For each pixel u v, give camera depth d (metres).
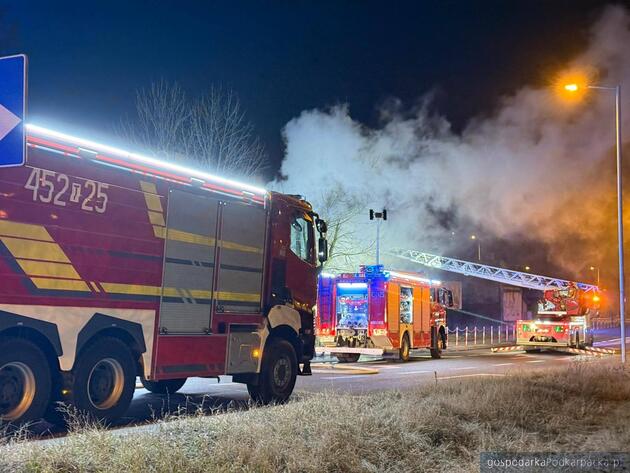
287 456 6.18
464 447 7.46
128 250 8.73
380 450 6.82
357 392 12.78
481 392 10.70
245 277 10.82
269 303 11.31
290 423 7.36
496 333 49.28
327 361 24.17
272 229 11.45
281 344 11.60
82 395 8.16
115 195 8.59
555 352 31.23
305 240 12.43
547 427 8.95
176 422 7.48
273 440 6.47
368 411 8.19
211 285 10.11
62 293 7.89
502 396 10.33
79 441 6.15
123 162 8.73
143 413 9.93
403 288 23.69
